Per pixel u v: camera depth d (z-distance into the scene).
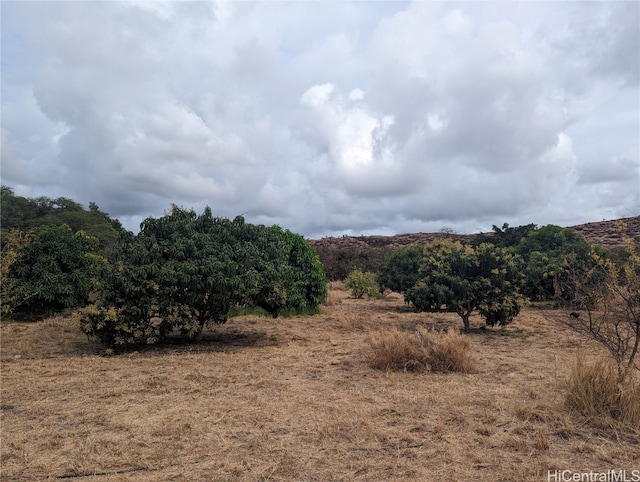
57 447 4.51
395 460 4.12
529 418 5.11
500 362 8.27
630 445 4.40
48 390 6.53
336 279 40.22
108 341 9.55
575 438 4.59
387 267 19.61
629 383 5.19
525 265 12.88
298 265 16.23
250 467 4.00
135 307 9.20
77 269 14.51
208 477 3.83
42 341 10.59
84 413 5.51
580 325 5.94
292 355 9.02
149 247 9.80
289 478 3.80
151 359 8.67
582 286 5.88
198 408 5.62
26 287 13.44
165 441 4.59
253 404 5.79
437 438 4.62
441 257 12.58
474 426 4.92
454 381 6.90
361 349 9.16
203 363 8.28
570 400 5.32
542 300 18.59
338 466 4.00
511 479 3.73
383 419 5.20
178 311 9.49
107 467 4.04
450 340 7.78
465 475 3.81
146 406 5.75
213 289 9.48
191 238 10.06
